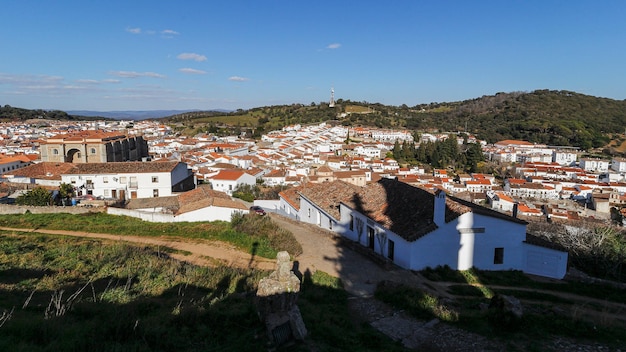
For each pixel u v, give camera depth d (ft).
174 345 36.58
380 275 71.56
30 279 59.62
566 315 54.85
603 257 92.63
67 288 56.29
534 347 42.73
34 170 196.03
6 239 93.86
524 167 481.05
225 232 105.60
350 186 113.50
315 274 70.79
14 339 33.96
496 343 43.60
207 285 60.85
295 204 137.08
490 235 78.84
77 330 36.63
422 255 74.95
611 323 52.44
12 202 150.41
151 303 48.52
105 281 61.16
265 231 103.50
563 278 79.87
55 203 144.66
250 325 41.42
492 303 51.29
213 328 40.91
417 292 59.93
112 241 98.43
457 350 42.09
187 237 104.58
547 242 83.30
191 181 224.53
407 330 47.55
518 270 81.66
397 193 93.86
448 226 75.87
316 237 101.24
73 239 98.58
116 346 34.58
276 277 40.22
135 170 185.78
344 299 59.11
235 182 247.29
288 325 38.75
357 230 94.99
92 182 181.78
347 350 39.06
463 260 77.82
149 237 104.37
